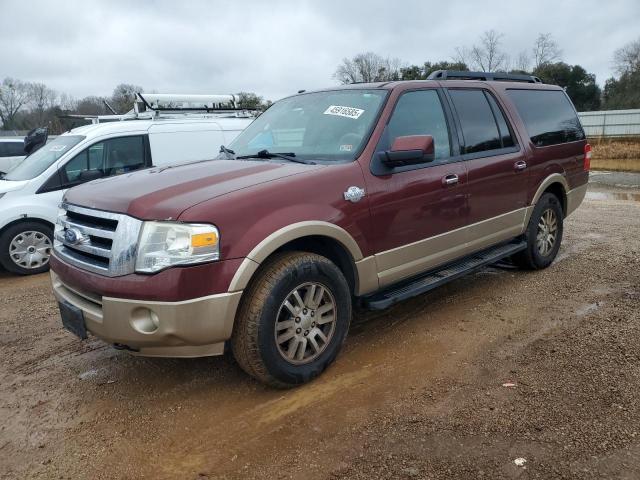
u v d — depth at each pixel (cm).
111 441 301
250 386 355
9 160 1433
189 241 293
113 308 302
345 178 361
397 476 259
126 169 771
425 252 420
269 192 327
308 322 345
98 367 395
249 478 264
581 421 296
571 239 738
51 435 310
